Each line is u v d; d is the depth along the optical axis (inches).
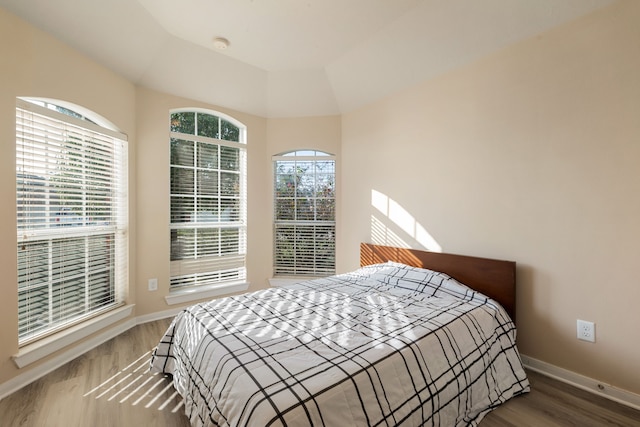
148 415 63.7
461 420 59.5
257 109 141.2
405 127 114.4
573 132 74.2
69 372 80.3
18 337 74.9
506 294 83.0
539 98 79.6
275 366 48.3
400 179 116.3
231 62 116.8
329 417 41.8
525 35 81.3
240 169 143.2
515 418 63.1
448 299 83.4
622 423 61.6
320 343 56.6
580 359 74.0
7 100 72.3
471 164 94.3
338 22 93.1
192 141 129.6
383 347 55.3
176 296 123.5
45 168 83.0
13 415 63.5
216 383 49.6
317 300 82.0
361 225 132.7
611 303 69.5
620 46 67.2
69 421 61.7
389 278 100.3
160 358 76.9
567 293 75.8
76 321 92.0
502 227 87.3
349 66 117.1
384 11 87.9
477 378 64.2
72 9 79.7
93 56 93.5
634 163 66.2
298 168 147.7
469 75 94.5
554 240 77.7
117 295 108.7
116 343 98.0
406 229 114.0
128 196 110.0
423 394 53.5
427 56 99.4
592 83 71.1
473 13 83.1
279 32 98.4
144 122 115.3
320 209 145.7
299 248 148.2
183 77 117.0
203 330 63.3
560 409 65.9
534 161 80.7
